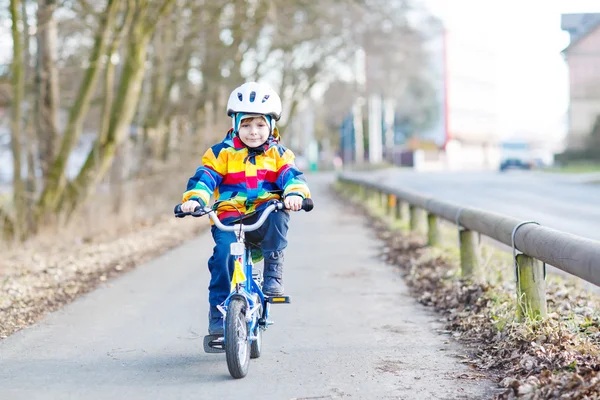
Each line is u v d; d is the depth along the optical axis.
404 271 13.92
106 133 20.59
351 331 9.09
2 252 15.84
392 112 108.44
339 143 118.06
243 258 7.08
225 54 30.22
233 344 6.85
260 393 6.62
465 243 11.81
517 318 8.36
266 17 29.61
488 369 7.27
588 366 6.56
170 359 7.84
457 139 120.75
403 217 23.36
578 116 71.19
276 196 7.17
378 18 40.03
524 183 47.44
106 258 15.88
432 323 9.51
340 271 14.07
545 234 7.69
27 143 19.20
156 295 11.66
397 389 6.70
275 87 44.91
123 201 23.28
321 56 42.91
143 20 21.12
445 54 114.44
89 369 7.48
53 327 9.41
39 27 18.72
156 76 27.33
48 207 19.39
